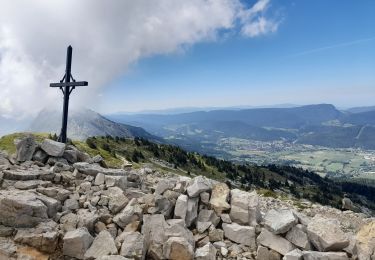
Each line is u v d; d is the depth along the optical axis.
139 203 15.64
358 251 13.16
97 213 14.77
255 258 13.57
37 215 13.44
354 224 23.36
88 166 19.30
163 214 14.87
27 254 12.00
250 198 15.56
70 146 22.77
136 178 20.03
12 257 11.75
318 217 14.76
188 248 12.56
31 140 20.75
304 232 14.05
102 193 16.28
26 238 12.39
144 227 13.75
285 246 13.55
